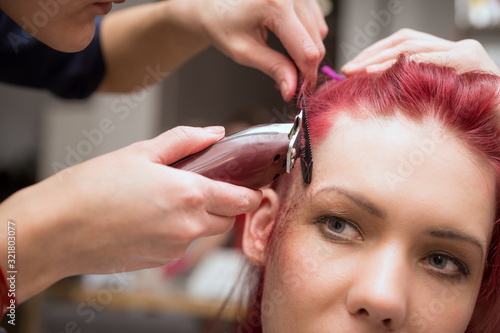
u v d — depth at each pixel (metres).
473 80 0.79
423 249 0.71
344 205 0.72
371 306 0.66
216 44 0.94
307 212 0.75
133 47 1.10
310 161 0.72
